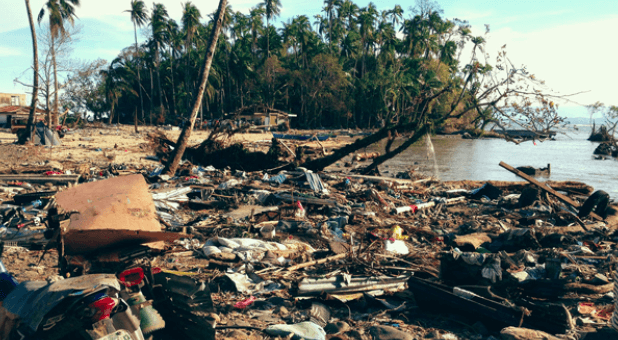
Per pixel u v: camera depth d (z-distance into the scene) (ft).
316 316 18.06
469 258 19.99
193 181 54.44
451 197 54.85
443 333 16.70
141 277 13.52
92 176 59.11
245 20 270.05
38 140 105.29
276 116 207.21
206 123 220.23
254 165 72.64
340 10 286.05
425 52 261.85
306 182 56.13
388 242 28.48
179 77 265.54
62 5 112.78
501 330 15.78
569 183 61.21
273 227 32.07
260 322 17.37
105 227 13.20
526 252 22.88
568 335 15.78
